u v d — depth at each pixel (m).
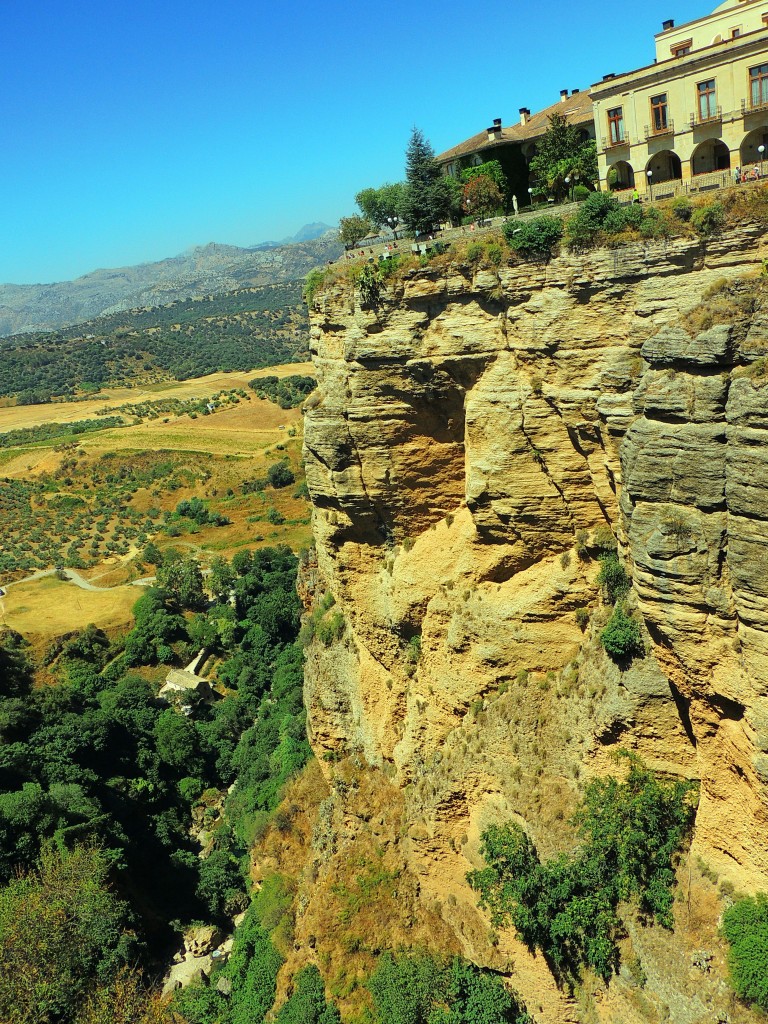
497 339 28.80
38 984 35.28
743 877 24.62
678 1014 24.50
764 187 22.61
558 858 28.12
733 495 20.80
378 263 30.73
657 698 26.31
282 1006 34.16
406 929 33.41
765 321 20.20
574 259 25.77
